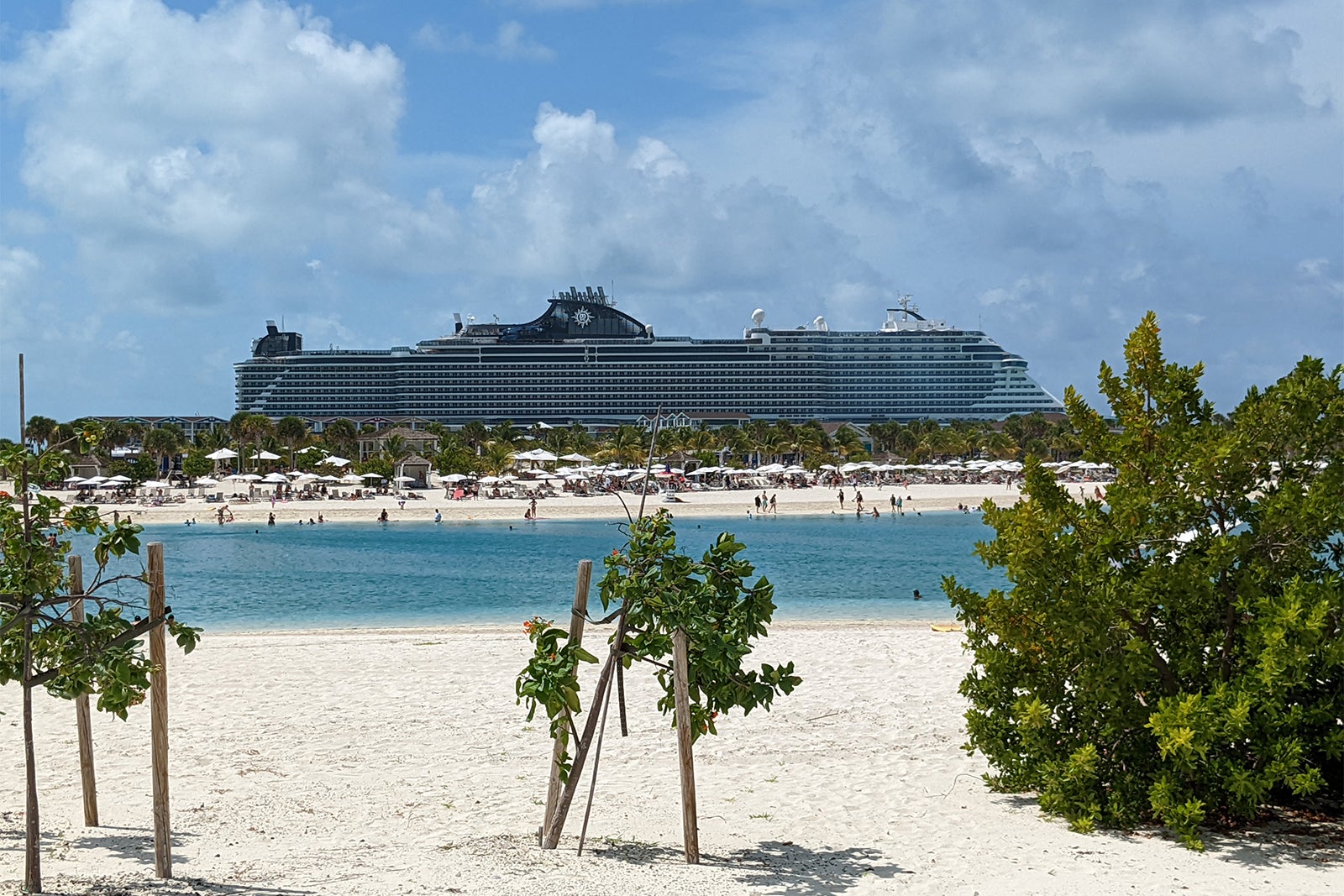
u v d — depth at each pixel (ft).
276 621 99.76
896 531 225.35
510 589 126.31
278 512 265.13
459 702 56.59
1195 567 34.04
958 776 41.96
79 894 25.93
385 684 61.46
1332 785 36.58
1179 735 31.68
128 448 462.60
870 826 35.22
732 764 44.04
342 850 31.19
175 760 44.45
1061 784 35.55
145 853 30.50
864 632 81.20
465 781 41.34
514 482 336.49
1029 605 36.04
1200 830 34.01
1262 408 35.53
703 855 31.48
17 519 24.81
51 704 55.52
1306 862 30.99
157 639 27.32
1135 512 35.22
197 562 162.20
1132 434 37.60
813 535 213.87
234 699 57.41
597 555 173.78
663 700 32.73
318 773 42.57
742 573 31.83
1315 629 31.55
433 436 452.35
